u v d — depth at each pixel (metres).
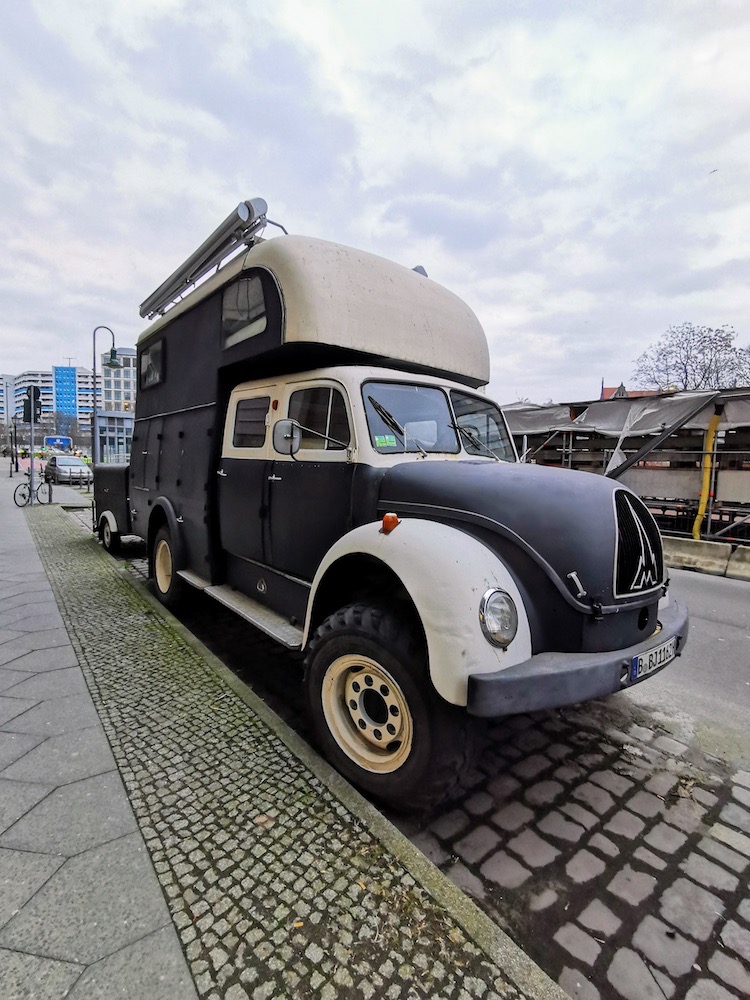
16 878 1.87
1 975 1.53
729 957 1.82
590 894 2.07
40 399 15.05
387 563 2.43
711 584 7.63
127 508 7.27
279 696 3.73
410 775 2.31
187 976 1.55
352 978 1.57
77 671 3.62
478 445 3.87
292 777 2.50
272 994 1.52
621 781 2.81
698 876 2.17
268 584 3.87
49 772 2.50
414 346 3.78
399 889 1.89
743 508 9.29
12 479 25.33
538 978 1.59
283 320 3.34
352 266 3.58
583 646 2.37
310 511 3.39
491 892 2.08
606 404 11.30
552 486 2.61
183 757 2.64
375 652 2.42
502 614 2.21
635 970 1.76
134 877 1.90
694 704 3.73
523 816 2.53
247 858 2.00
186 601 5.14
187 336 4.97
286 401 3.65
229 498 4.28
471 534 2.58
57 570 6.71
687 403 9.70
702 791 2.74
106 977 1.54
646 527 2.78
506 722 3.42
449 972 1.60
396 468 3.05
